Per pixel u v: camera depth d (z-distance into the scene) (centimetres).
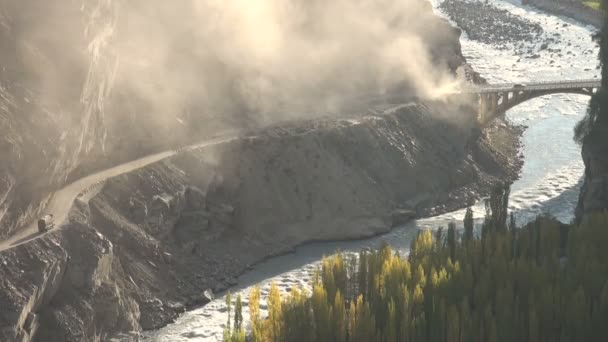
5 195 14325
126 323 15012
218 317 15888
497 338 12975
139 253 16412
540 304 13788
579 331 13450
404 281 14700
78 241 14812
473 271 15450
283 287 17075
